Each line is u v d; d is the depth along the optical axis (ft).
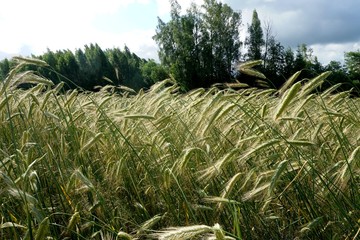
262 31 193.98
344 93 15.72
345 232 10.55
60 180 13.32
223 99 13.50
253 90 21.65
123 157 13.46
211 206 12.29
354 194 11.05
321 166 12.00
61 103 19.19
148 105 18.54
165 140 15.93
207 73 196.85
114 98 29.12
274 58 147.74
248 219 11.53
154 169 14.06
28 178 10.53
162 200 13.14
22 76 14.42
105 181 13.74
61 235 10.95
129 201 13.94
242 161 11.67
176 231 6.47
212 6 196.13
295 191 11.94
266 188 10.66
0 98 14.96
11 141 15.99
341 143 11.72
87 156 15.53
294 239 10.89
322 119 13.85
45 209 11.34
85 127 16.38
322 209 11.55
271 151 13.21
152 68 195.52
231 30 197.98
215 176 12.03
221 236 6.09
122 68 159.43
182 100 22.15
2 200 11.31
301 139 12.19
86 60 191.21
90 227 11.41
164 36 199.31
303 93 12.16
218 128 15.02
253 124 14.66
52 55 202.80
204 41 196.44
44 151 13.96
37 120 17.25
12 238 10.16
